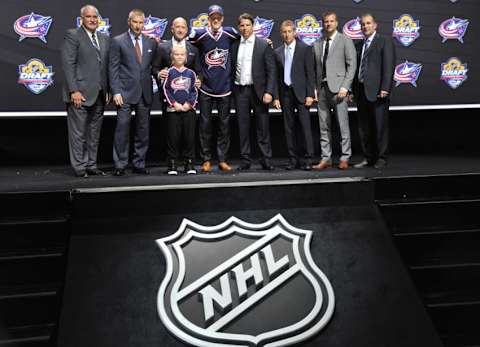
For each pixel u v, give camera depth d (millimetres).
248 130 5012
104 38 4816
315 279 3260
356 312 3123
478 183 4125
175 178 4406
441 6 6645
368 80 5047
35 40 5988
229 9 6312
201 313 3049
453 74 6750
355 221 3729
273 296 3178
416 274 3473
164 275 3230
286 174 4605
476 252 3725
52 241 3475
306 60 4898
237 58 4883
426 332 3039
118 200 3586
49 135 6340
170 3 6211
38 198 3570
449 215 3898
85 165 4762
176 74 4703
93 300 3047
